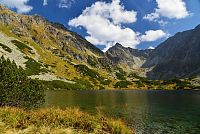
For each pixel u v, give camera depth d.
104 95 135.75
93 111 63.34
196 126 44.31
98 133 17.14
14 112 18.64
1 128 14.78
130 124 46.44
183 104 86.19
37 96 35.94
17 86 33.28
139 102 93.56
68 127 16.25
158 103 90.06
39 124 16.52
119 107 74.94
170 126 44.44
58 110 20.50
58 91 160.88
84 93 148.50
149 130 40.75
